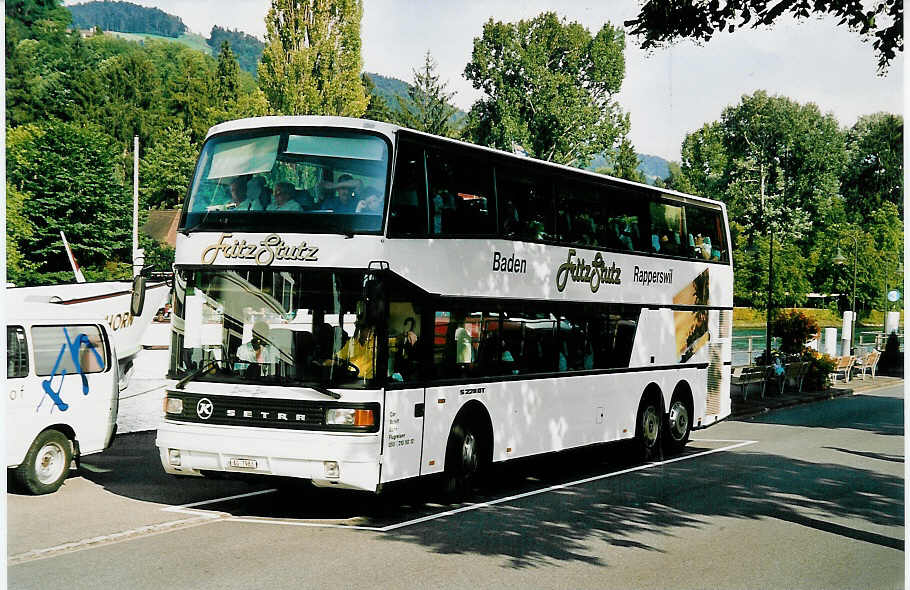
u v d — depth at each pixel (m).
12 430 12.69
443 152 13.16
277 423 11.56
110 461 16.02
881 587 9.36
